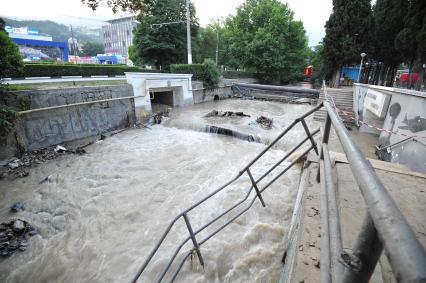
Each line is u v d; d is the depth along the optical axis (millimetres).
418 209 2576
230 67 41562
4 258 5527
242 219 6289
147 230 6266
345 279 776
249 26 35562
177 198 7551
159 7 26562
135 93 16156
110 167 9672
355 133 12609
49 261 5480
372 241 691
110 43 79688
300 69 38312
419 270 374
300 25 34719
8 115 9352
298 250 2199
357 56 22328
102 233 6250
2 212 7012
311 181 3459
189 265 5062
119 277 5035
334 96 18875
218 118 16344
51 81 16156
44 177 8852
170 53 28984
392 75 21625
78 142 12258
